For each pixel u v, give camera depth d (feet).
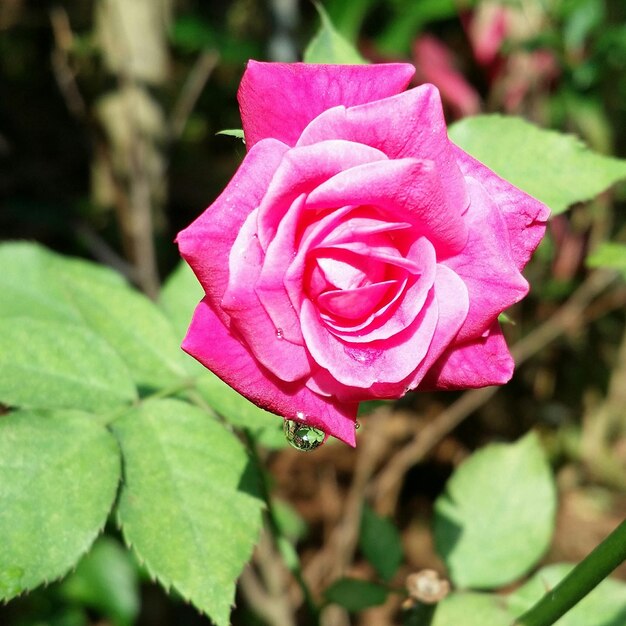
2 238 1.99
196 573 0.89
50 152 2.12
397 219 0.84
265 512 1.14
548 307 1.80
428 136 0.83
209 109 2.23
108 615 1.56
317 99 0.85
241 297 0.81
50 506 0.89
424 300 0.83
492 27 1.59
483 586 1.11
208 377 1.02
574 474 1.98
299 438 0.89
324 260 0.83
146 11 1.78
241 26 2.08
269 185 0.81
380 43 1.75
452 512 1.14
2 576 0.86
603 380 1.97
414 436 1.95
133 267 1.70
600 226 1.66
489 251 0.84
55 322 0.99
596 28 1.53
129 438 0.94
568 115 1.62
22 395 0.95
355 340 0.84
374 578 1.71
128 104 1.69
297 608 1.60
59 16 1.69
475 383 0.87
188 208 2.19
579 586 0.86
